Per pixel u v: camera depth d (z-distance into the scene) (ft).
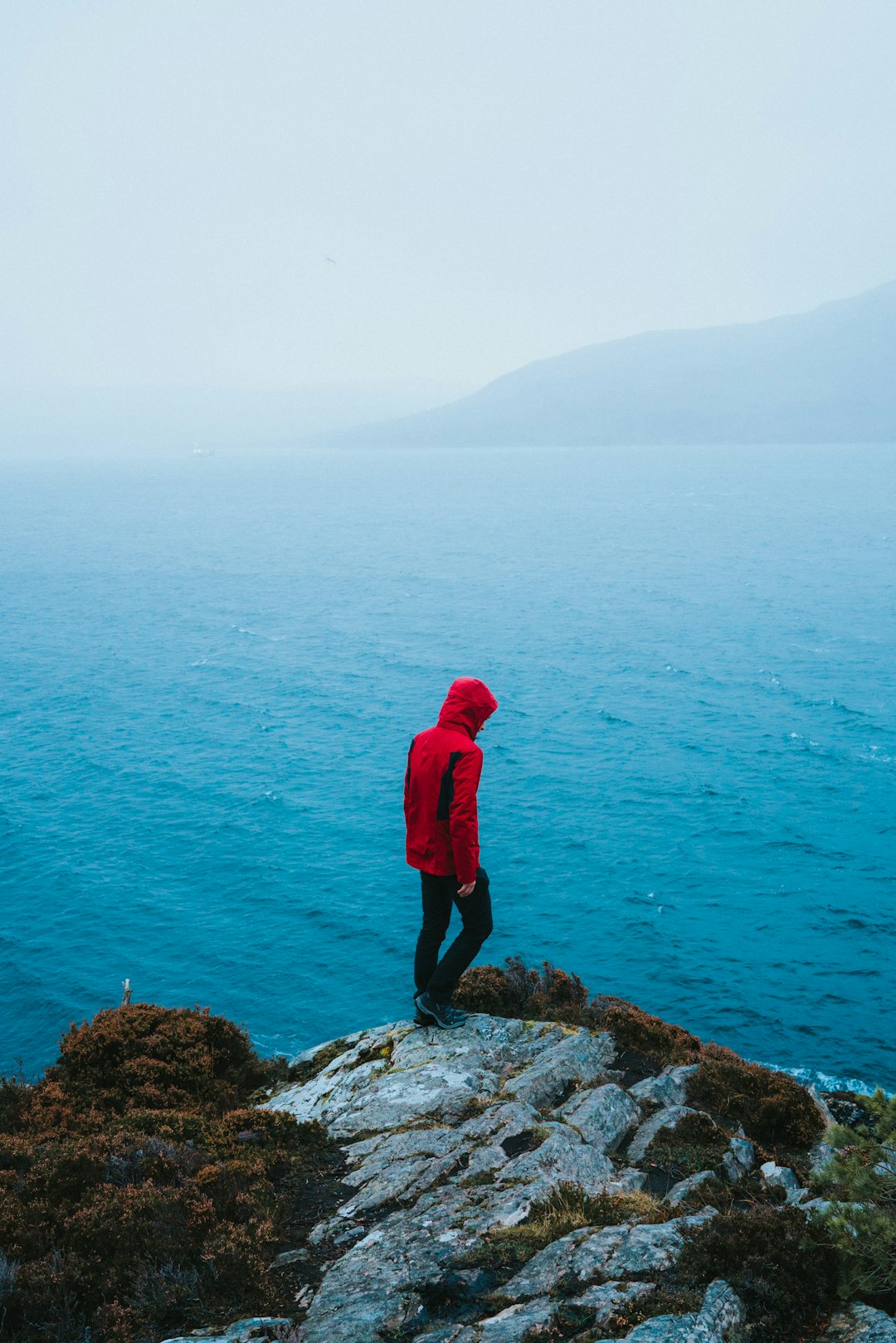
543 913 238.89
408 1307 13.03
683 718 411.54
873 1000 194.70
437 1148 17.90
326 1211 16.56
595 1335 11.89
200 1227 15.25
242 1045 25.21
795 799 313.53
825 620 611.88
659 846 278.46
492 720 415.85
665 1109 19.77
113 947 224.74
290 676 510.99
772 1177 17.30
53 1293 13.76
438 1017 23.56
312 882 258.16
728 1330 11.90
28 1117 20.52
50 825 301.43
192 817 307.58
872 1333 11.60
